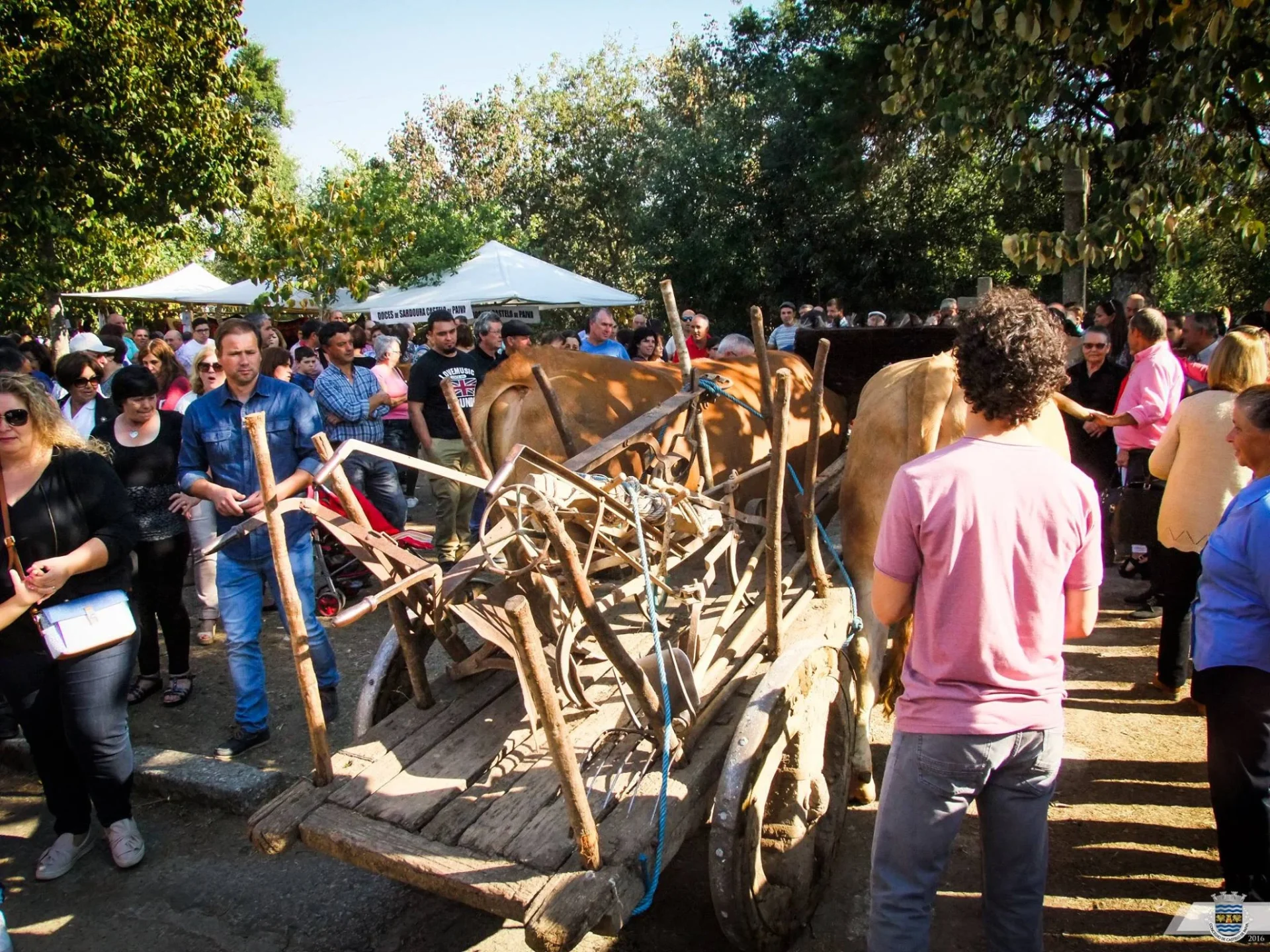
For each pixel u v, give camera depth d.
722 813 2.56
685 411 4.11
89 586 3.46
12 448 3.26
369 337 12.23
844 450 5.68
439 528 6.67
